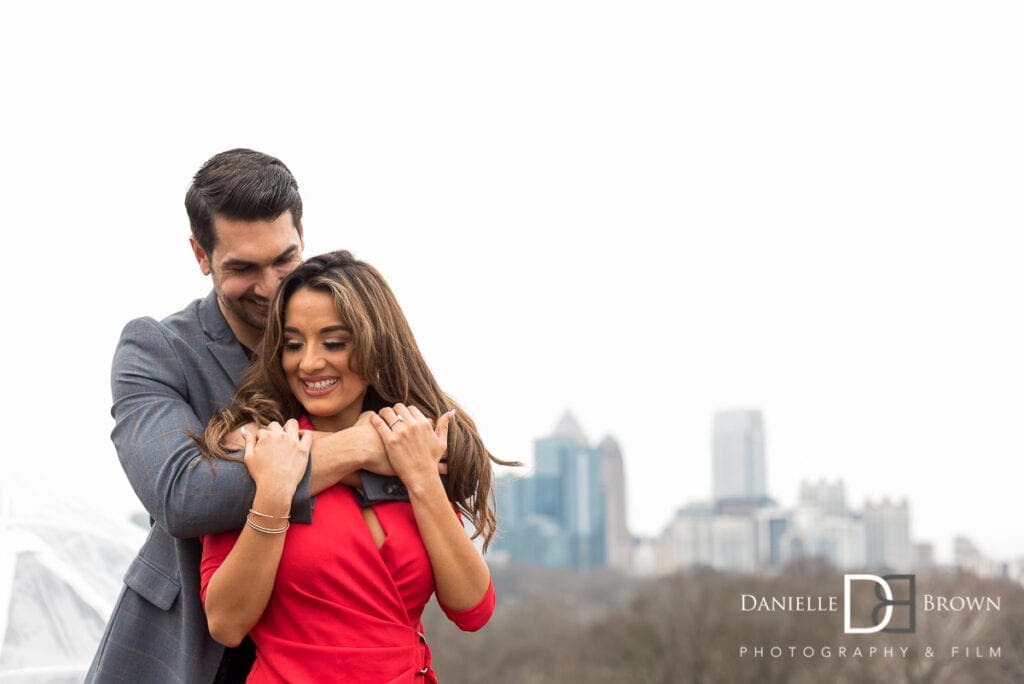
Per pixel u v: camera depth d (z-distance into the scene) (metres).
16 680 5.19
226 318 3.04
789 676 36.69
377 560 2.62
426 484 2.70
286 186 2.94
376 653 2.57
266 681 2.59
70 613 5.65
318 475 2.61
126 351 2.88
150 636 2.88
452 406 2.93
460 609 2.77
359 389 2.76
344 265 2.79
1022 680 29.67
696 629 43.41
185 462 2.63
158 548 2.89
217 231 2.89
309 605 2.58
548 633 54.69
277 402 2.79
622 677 44.12
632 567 156.00
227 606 2.54
